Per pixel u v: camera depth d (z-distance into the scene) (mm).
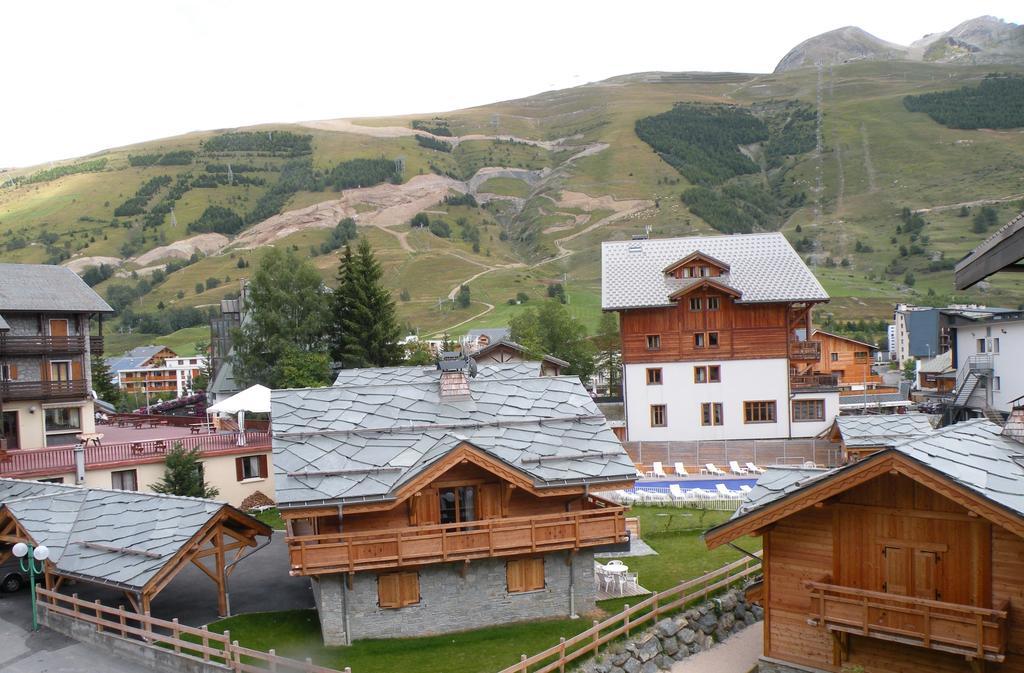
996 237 14766
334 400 29000
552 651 22578
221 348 80062
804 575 22125
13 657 24359
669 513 42094
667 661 26203
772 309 57188
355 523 25656
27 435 47781
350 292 63812
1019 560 18312
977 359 65750
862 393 90750
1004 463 19828
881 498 20484
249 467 43812
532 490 25781
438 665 23297
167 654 23172
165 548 25094
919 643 18953
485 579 26344
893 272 188000
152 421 61781
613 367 94812
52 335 49875
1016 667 18281
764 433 57375
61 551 26188
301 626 26312
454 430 27750
